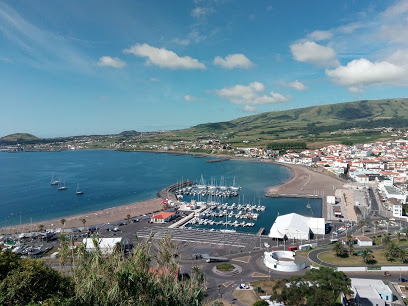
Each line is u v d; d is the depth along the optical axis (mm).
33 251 149875
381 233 170500
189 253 143500
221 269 123562
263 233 184875
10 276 54438
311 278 90438
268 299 98812
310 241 159000
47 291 54281
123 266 41750
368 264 125688
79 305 40750
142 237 169500
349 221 198500
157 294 41562
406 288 106125
